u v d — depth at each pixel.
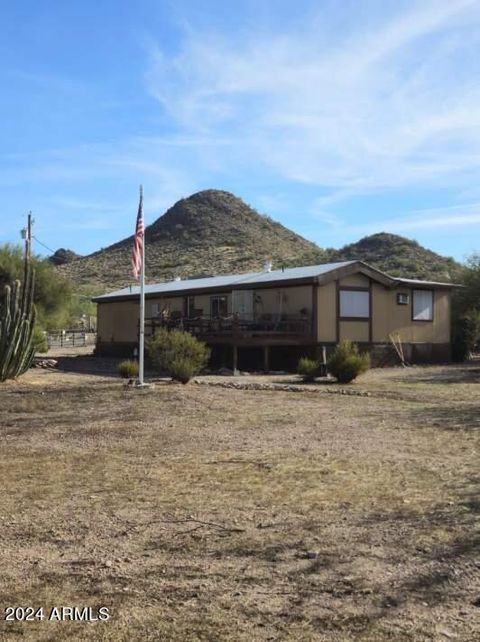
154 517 6.14
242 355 28.22
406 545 5.29
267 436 10.27
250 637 3.85
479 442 9.55
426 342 29.88
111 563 5.02
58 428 11.20
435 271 62.81
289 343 25.77
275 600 4.34
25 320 18.47
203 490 7.06
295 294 26.77
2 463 8.53
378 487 7.03
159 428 11.09
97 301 36.81
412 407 13.58
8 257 36.72
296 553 5.16
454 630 3.92
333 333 26.59
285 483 7.28
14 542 5.50
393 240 76.69
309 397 15.16
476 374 23.30
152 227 109.50
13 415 12.55
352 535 5.54
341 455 8.72
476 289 35.19
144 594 4.46
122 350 35.19
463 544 5.29
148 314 33.88
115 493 7.00
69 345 45.94
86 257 105.31
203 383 18.33
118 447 9.56
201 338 26.84
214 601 4.34
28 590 4.53
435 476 7.48
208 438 10.16
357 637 3.84
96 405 13.50
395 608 4.21
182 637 3.86
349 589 4.50
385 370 26.02
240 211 110.75
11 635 3.90
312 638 3.83
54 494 6.99
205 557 5.12
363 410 13.09
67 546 5.40
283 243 99.88
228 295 29.55
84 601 4.35
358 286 27.44
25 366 18.64
